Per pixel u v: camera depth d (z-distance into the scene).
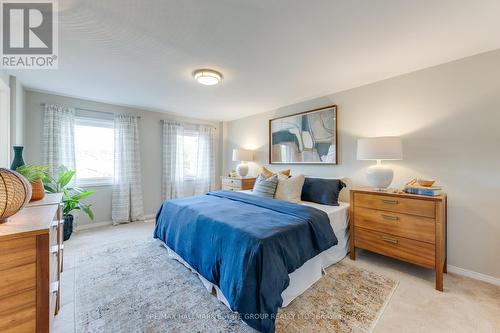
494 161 1.91
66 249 2.62
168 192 4.28
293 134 3.63
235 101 3.52
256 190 3.11
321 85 2.79
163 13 1.44
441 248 1.83
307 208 2.15
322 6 1.37
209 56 2.04
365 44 1.83
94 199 3.55
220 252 1.65
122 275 2.03
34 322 0.90
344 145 2.98
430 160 2.26
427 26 1.58
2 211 0.92
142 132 4.05
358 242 2.36
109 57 2.05
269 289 1.35
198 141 4.78
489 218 1.94
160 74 2.45
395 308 1.59
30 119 3.00
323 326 1.41
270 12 1.43
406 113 2.42
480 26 1.57
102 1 1.32
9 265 0.84
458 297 1.71
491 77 1.92
